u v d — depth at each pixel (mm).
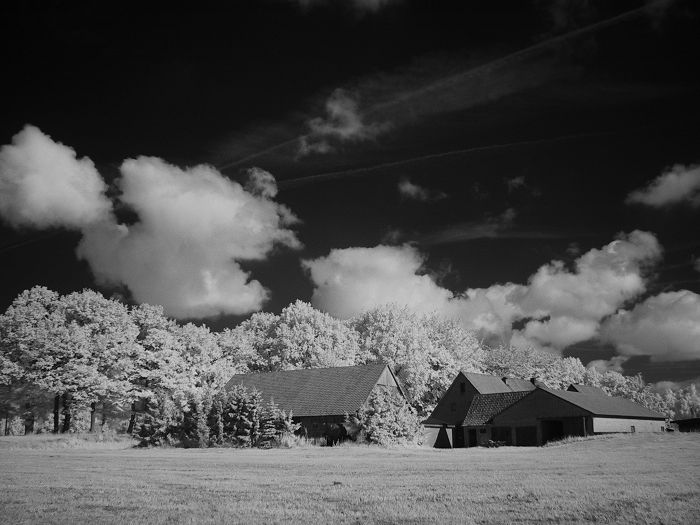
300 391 67438
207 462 34469
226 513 14688
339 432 59938
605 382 161750
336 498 17172
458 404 81250
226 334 94125
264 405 64562
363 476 24375
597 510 14414
